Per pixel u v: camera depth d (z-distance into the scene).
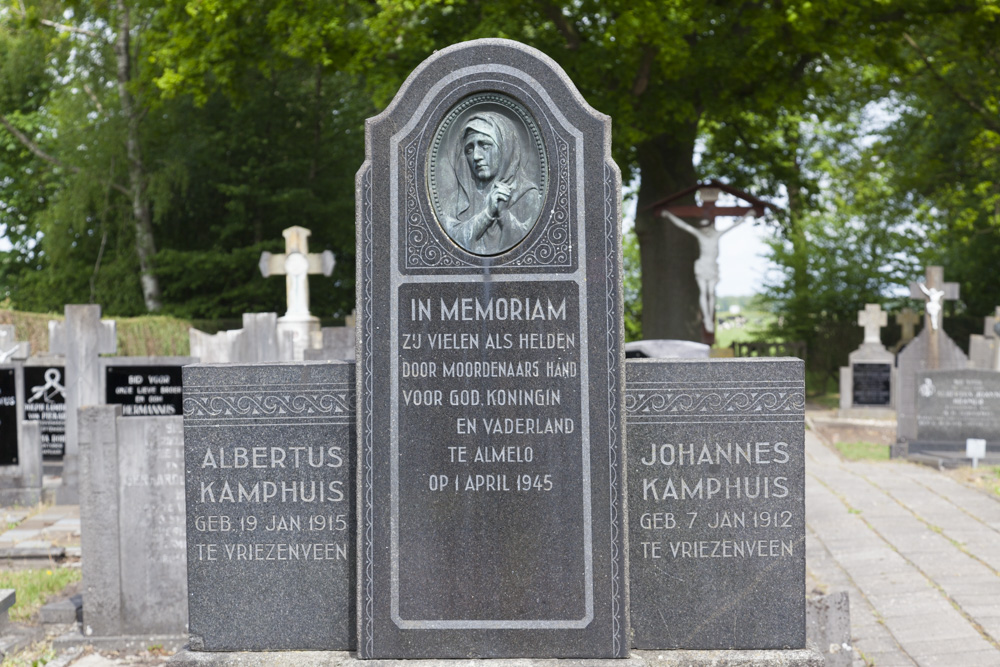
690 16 15.85
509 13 16.27
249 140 26.56
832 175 30.11
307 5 16.17
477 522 4.59
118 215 27.36
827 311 28.33
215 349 12.62
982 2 16.62
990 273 28.64
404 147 4.64
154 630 6.43
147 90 20.25
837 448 15.05
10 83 30.11
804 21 15.76
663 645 4.76
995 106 23.22
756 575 4.74
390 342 4.62
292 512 4.82
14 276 31.55
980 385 13.50
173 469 6.44
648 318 19.53
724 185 17.14
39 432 11.20
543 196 4.60
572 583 4.57
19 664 6.01
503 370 4.59
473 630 4.60
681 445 4.74
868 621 6.51
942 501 10.41
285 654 4.77
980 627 6.28
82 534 6.41
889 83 23.97
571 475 4.57
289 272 14.72
